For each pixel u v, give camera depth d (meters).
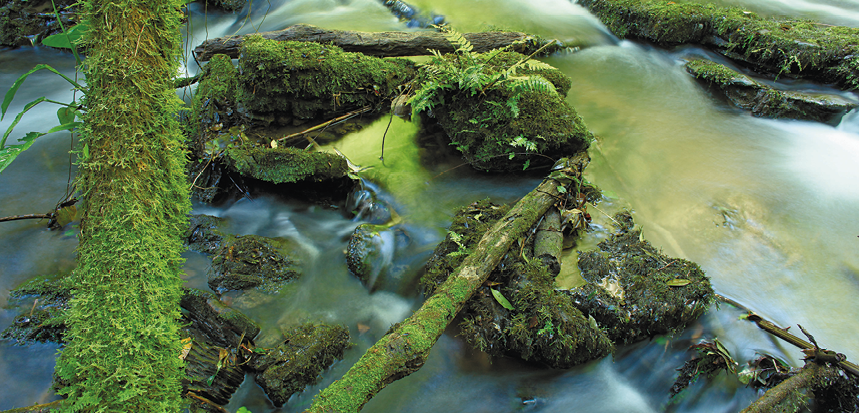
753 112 2.77
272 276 2.10
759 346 1.93
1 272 2.10
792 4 3.58
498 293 1.97
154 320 1.64
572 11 3.74
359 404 1.70
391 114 2.69
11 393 1.83
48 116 2.84
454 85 2.47
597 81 2.99
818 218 2.27
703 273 2.03
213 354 1.87
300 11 4.00
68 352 1.60
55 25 3.67
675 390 1.90
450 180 2.44
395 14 3.87
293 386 1.86
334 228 2.31
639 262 2.05
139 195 1.67
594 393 1.91
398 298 2.10
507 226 2.05
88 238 1.65
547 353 1.90
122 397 1.57
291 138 2.55
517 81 2.35
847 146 2.57
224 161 2.36
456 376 1.93
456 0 3.90
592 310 1.95
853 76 2.69
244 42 2.56
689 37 3.14
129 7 1.65
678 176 2.44
